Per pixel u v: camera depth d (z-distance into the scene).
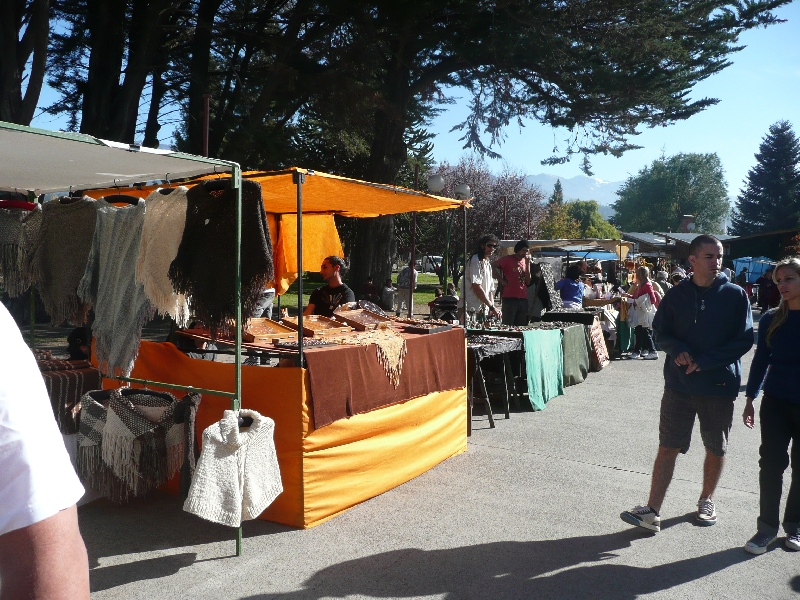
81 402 4.30
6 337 1.04
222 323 3.93
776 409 4.04
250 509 3.87
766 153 78.81
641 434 6.93
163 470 4.11
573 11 18.80
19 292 4.91
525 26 18.52
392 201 6.46
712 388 4.11
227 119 18.03
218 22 18.23
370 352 4.86
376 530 4.30
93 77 16.19
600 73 19.38
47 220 4.71
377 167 21.50
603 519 4.53
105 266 4.31
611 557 3.93
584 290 14.33
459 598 3.41
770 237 49.53
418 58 20.69
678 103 20.98
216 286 3.89
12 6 12.84
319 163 26.48
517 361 8.41
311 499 4.32
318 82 17.73
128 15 17.89
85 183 4.97
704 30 20.73
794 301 3.98
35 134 3.12
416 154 31.14
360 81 17.95
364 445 4.79
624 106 20.50
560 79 19.80
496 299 13.27
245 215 3.88
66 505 1.04
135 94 16.55
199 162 3.82
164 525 4.32
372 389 4.86
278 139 17.97
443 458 5.83
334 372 4.49
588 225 102.69
